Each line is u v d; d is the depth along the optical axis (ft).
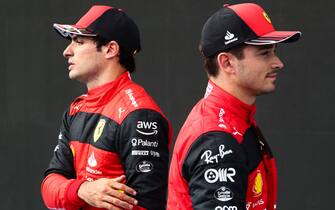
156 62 59.11
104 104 37.17
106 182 34.96
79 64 37.99
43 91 62.39
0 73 63.31
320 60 55.16
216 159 26.18
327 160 55.16
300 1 55.52
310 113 55.47
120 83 37.50
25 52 62.69
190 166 26.96
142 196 35.35
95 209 36.37
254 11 27.91
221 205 25.84
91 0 60.59
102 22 37.86
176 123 58.70
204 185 26.21
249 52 27.55
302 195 55.83
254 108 28.09
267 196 28.22
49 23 61.93
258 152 27.68
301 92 55.67
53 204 37.60
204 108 27.89
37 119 62.54
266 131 56.54
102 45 37.76
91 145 36.83
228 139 26.50
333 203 55.16
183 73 58.44
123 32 38.06
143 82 59.47
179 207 27.78
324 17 55.01
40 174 62.54
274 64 27.86
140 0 59.31
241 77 27.73
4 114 63.41
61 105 61.93
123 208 35.01
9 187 63.31
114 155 36.24
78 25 38.06
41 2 62.08
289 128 55.98
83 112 37.93
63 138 39.34
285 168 56.18
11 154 63.26
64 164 39.04
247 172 26.71
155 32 59.06
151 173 35.58
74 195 36.09
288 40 28.22
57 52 61.87
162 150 36.35
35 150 62.69
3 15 63.00
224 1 57.47
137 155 35.47
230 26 27.68
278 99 56.18
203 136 26.76
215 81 28.48
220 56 27.99
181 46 58.44
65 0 61.36
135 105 36.29
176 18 58.54
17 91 63.00
